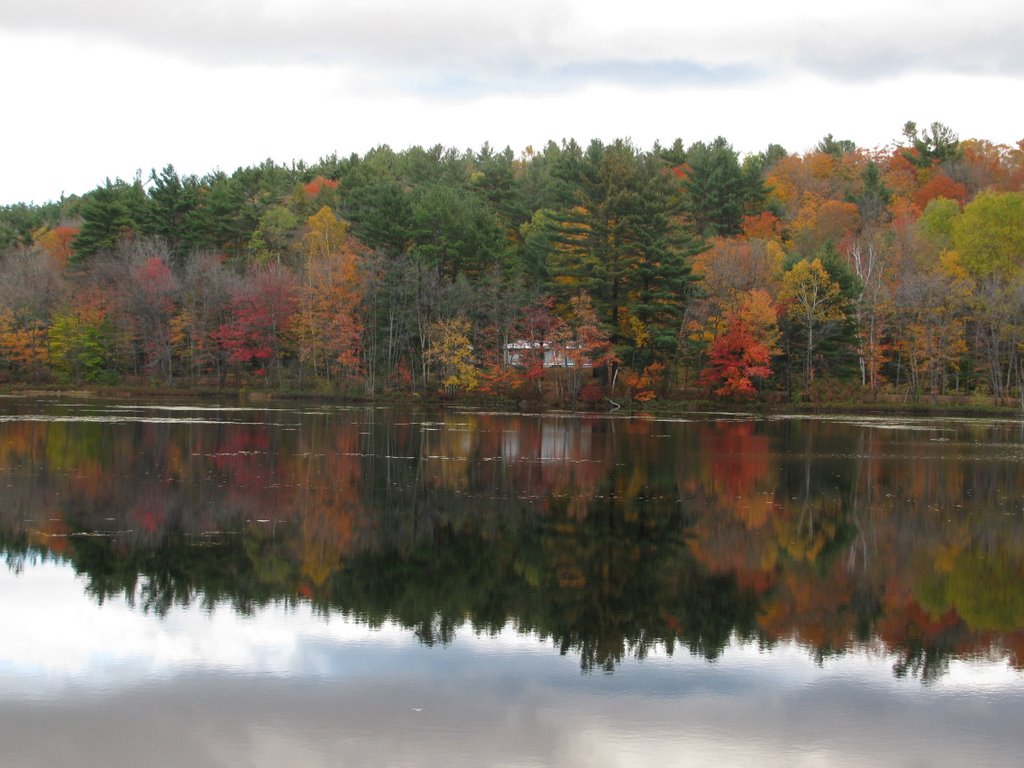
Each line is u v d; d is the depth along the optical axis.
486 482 38.16
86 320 103.44
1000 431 65.44
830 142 166.62
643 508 33.16
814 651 19.23
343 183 136.00
